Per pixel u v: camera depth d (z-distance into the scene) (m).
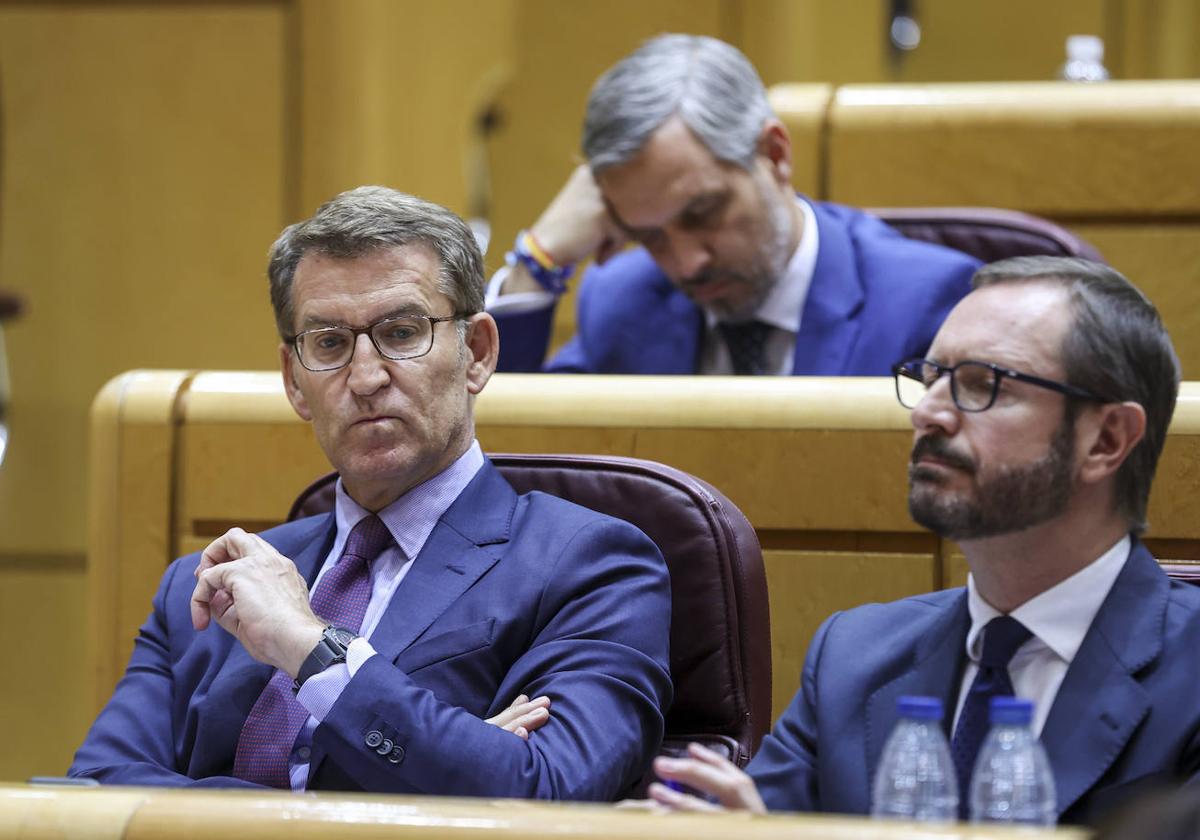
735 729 6.12
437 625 6.03
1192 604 5.04
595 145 8.84
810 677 5.59
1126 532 5.16
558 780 5.50
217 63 14.45
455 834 3.93
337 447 6.23
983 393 5.09
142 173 14.50
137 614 7.92
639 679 5.84
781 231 8.91
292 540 6.70
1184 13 19.52
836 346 8.85
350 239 6.25
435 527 6.31
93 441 7.99
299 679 5.66
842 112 11.09
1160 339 5.15
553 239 9.72
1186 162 10.52
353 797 4.24
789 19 17.00
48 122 14.56
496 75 16.59
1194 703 4.82
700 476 7.28
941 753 4.53
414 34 15.23
